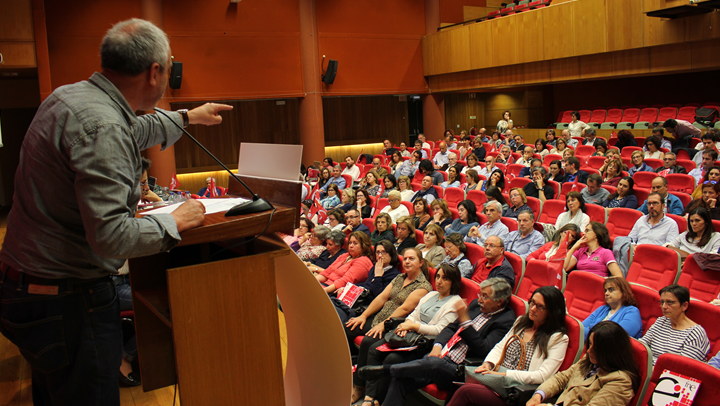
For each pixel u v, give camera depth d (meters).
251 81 11.59
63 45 9.98
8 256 1.08
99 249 0.96
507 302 3.13
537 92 17.23
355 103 16.30
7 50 8.49
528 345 2.78
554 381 2.57
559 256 4.21
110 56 1.08
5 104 11.95
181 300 1.07
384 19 12.93
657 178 5.37
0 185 12.34
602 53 10.30
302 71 12.06
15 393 3.12
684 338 2.79
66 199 1.04
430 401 3.07
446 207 5.83
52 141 1.01
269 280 1.17
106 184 0.98
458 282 3.38
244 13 11.43
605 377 2.38
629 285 3.17
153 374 1.51
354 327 3.71
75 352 1.12
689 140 8.45
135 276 1.44
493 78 12.20
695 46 9.12
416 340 3.12
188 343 1.08
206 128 14.27
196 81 11.12
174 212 1.04
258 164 1.42
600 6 10.04
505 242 5.05
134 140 1.09
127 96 1.12
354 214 5.98
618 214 5.21
